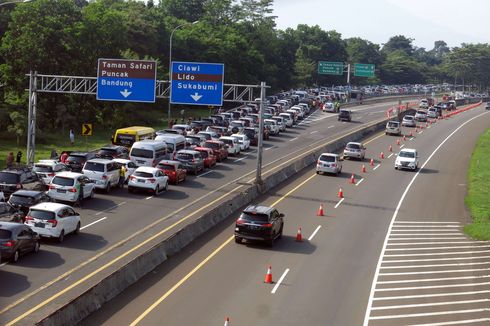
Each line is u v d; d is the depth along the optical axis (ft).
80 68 303.89
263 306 92.53
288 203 178.50
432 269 122.11
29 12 287.07
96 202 159.22
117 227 134.92
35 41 285.23
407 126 412.36
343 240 140.56
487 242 148.97
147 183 173.27
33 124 199.52
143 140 215.51
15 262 104.47
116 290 92.43
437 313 96.22
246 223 127.34
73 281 95.96
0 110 261.03
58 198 149.38
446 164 276.82
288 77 578.66
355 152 269.85
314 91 585.22
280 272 111.24
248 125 322.14
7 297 86.79
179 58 434.30
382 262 124.77
